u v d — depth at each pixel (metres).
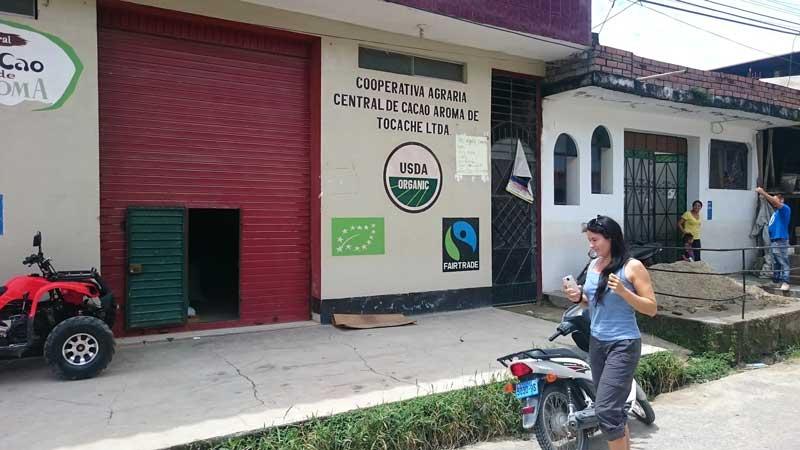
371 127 7.90
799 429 5.05
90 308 5.48
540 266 9.63
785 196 12.70
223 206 7.12
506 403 4.96
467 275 8.78
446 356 6.16
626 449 3.67
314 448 3.99
